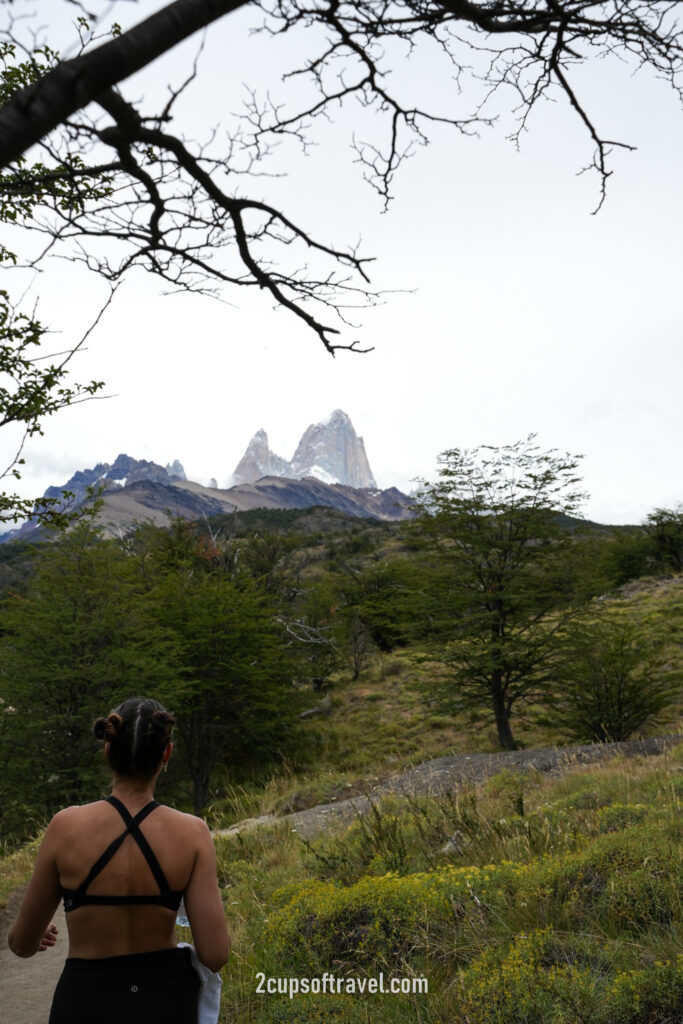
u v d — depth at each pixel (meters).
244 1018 4.34
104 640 18.48
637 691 19.56
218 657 20.88
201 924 2.05
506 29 2.35
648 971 3.41
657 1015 3.16
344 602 36.22
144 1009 1.96
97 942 2.03
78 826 2.10
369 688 31.27
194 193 2.19
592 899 4.64
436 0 2.24
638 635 20.69
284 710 23.56
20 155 1.34
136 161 2.00
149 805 2.15
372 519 167.50
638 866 4.78
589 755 15.27
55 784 16.77
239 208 2.27
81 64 1.39
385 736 25.45
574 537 20.77
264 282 2.45
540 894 4.75
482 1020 3.42
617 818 6.86
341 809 13.55
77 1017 1.94
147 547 26.83
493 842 6.93
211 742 21.42
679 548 43.75
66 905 2.08
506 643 20.12
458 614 21.38
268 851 10.35
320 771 22.70
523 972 3.59
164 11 1.52
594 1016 3.21
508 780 13.16
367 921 4.90
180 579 23.36
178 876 2.08
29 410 6.85
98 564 18.27
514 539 20.52
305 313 2.53
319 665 30.94
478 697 21.45
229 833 13.06
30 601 18.12
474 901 4.85
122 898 2.04
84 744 17.33
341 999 4.18
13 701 17.42
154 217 2.15
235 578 26.77
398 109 2.69
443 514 20.59
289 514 163.62
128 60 1.45
